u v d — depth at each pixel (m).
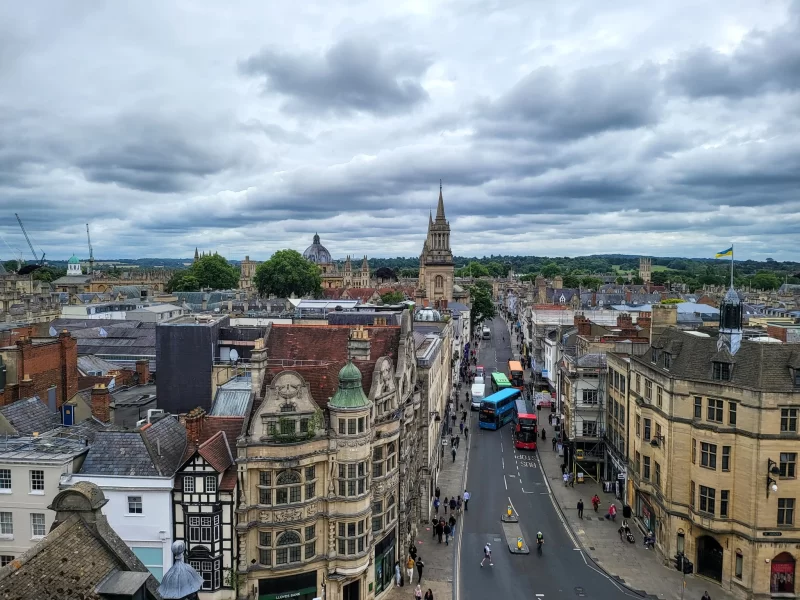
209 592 44.44
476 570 57.44
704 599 50.62
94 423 52.91
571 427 81.94
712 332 65.31
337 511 47.72
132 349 95.44
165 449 46.72
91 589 22.77
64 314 138.12
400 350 58.03
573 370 82.00
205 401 62.56
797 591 52.00
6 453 44.22
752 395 52.09
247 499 45.16
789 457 51.81
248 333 65.31
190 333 62.84
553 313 147.00
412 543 61.66
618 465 74.25
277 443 45.50
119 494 43.88
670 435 57.44
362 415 47.81
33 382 60.41
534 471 85.25
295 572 46.47
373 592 50.31
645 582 55.16
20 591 21.39
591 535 65.19
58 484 43.03
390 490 53.34
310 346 59.78
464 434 101.56
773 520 52.00
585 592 53.28
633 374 68.38
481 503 73.81
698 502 55.38
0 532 43.34
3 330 90.69
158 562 44.03
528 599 52.03
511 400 113.12
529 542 63.47
